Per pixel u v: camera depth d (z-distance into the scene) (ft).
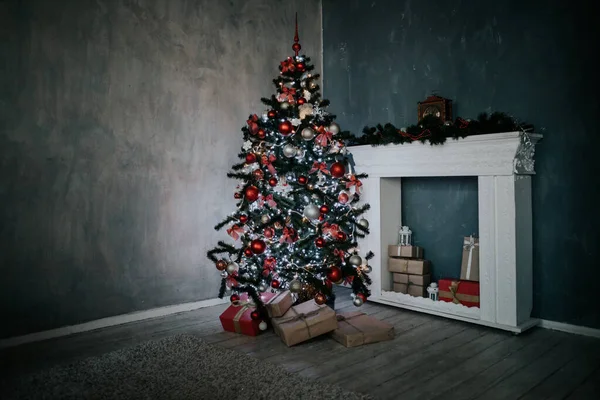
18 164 11.03
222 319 11.78
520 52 12.34
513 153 11.09
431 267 14.39
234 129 14.96
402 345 10.65
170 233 13.60
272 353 10.25
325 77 17.43
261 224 11.14
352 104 16.56
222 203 14.71
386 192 14.30
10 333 10.96
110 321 12.43
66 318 11.74
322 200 11.38
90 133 12.08
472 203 13.47
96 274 12.23
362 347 10.55
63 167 11.67
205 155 14.30
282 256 11.82
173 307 13.62
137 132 12.90
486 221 11.68
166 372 9.16
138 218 12.96
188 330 11.96
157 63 13.25
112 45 12.41
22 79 11.04
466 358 9.85
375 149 13.82
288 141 11.53
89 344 11.00
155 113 13.24
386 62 15.47
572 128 11.51
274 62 16.01
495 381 8.71
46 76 11.38
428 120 12.53
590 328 11.30
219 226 11.90
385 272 14.25
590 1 11.15
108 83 12.35
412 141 12.73
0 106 10.77
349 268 11.81
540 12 11.96
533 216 12.16
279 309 11.32
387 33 15.43
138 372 9.18
